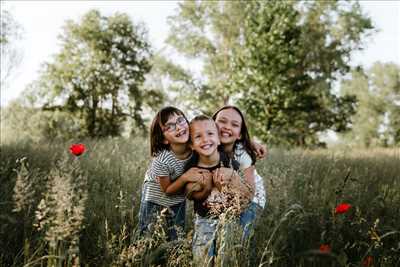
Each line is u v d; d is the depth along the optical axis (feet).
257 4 88.58
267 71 68.39
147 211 11.41
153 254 8.74
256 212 11.22
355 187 14.90
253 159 11.85
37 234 9.43
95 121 115.85
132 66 122.31
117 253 9.11
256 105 69.77
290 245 10.84
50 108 109.50
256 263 9.45
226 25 99.60
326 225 11.61
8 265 9.09
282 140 70.64
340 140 98.68
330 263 9.78
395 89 161.79
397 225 11.91
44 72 113.39
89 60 118.52
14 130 55.77
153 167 11.23
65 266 7.72
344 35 96.27
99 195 14.02
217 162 11.12
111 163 20.79
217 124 11.59
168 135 10.97
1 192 13.06
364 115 160.66
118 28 121.29
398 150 34.53
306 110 77.05
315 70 95.45
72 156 21.02
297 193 14.60
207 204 10.38
